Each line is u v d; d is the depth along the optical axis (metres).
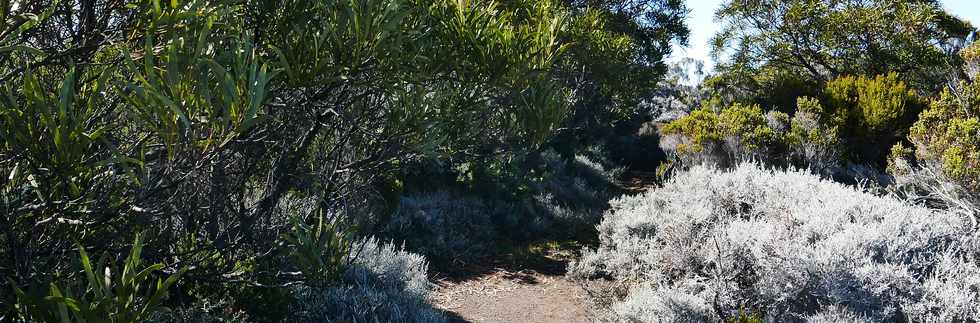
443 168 10.59
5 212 1.87
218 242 2.94
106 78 1.63
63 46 2.04
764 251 5.44
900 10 15.46
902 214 5.91
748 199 7.93
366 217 7.33
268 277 3.55
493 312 6.47
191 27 1.83
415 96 2.92
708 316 5.06
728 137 11.44
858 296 4.62
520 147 3.52
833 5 16.77
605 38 9.01
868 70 16.11
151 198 2.42
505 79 3.15
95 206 2.02
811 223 5.98
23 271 1.97
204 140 1.63
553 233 10.25
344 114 3.14
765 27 17.73
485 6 3.50
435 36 3.00
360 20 2.22
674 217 7.56
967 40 15.52
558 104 3.47
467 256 8.59
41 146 1.59
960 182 6.62
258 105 1.62
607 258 7.70
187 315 3.39
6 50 1.55
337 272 2.93
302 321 4.95
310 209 3.66
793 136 10.86
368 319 5.43
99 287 1.53
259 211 3.21
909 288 4.54
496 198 10.76
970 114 7.64
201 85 1.58
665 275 6.29
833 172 10.49
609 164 17.73
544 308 6.59
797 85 15.19
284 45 2.32
